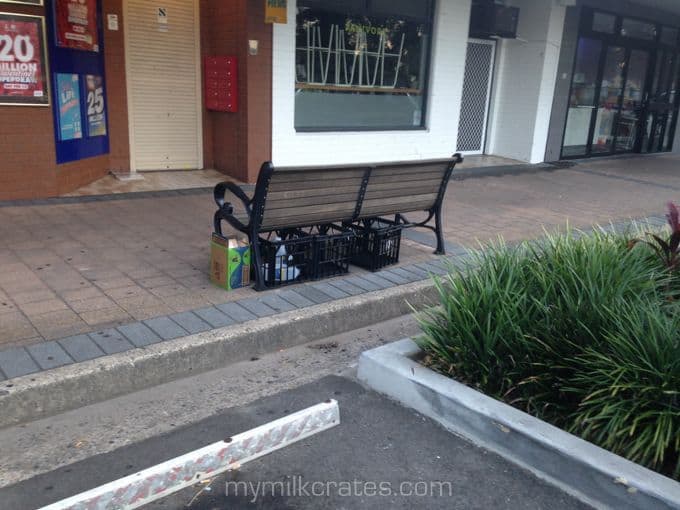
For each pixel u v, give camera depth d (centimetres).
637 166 1366
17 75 678
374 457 303
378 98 1045
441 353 355
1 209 673
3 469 284
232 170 928
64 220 647
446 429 328
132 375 355
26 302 428
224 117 928
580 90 1354
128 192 791
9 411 316
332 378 384
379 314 476
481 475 291
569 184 1085
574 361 319
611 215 840
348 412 343
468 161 1255
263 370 392
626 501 259
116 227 632
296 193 446
